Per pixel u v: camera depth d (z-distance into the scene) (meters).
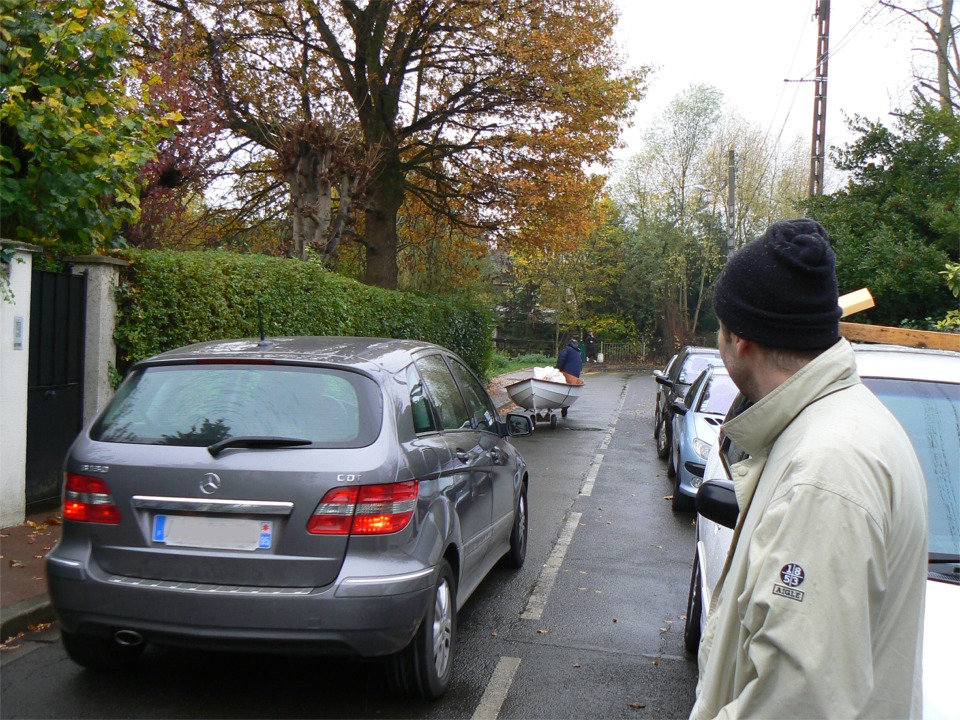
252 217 20.31
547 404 18.00
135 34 13.46
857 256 16.55
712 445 9.31
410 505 4.11
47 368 7.94
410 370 4.89
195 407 4.24
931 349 4.64
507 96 20.39
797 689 1.37
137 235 11.22
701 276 53.06
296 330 11.35
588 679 4.79
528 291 51.91
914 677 1.49
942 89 22.27
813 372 1.61
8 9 7.35
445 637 4.48
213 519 3.97
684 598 6.41
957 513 3.34
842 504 1.41
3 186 7.27
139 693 4.37
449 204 23.78
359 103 20.58
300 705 4.29
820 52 23.12
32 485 7.81
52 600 4.09
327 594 3.84
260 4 17.81
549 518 9.25
